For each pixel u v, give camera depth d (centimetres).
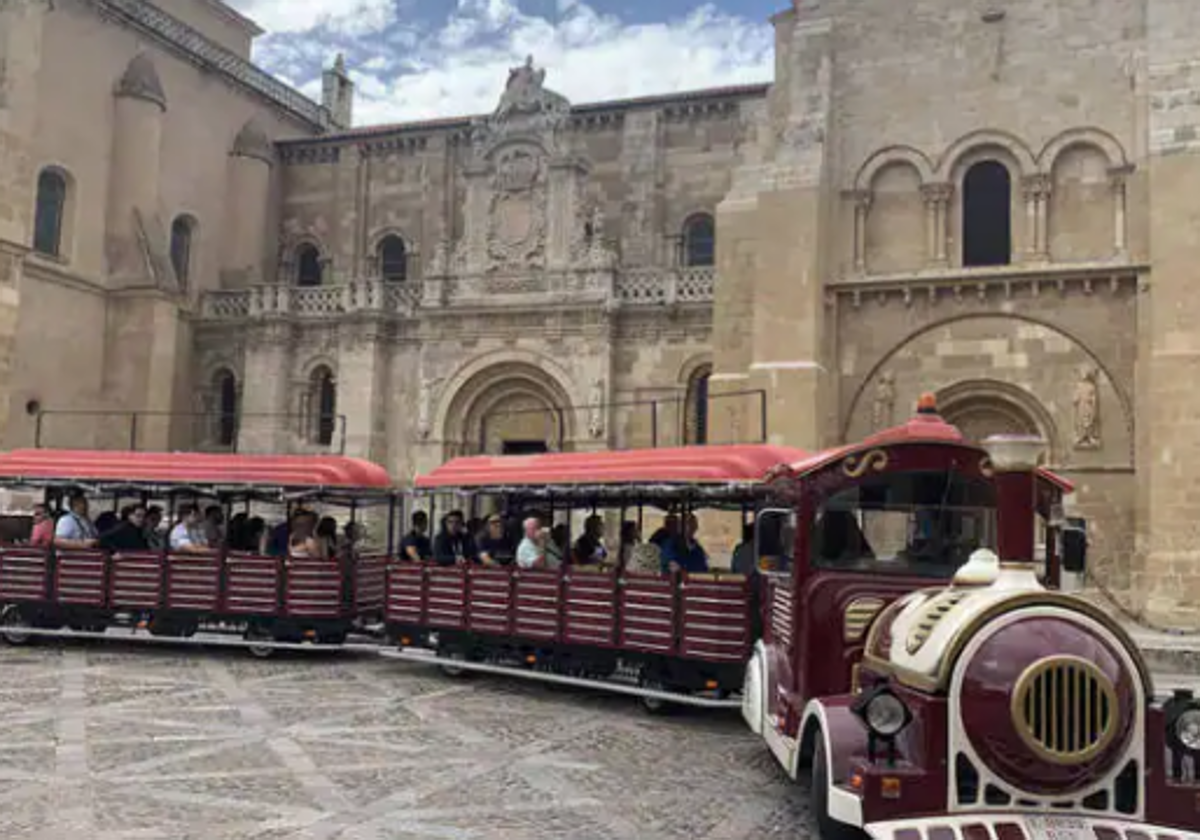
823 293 2730
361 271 4528
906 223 2758
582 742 1337
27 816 969
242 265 4497
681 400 3434
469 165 3744
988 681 742
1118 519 2494
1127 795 747
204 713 1446
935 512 1075
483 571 1770
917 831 726
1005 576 800
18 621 2064
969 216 2727
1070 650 740
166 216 4212
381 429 3828
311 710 1486
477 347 3634
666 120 4059
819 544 1070
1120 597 2467
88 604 2003
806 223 2700
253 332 4000
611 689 1562
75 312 3856
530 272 3622
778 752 1071
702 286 3478
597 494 1847
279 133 4859
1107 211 2600
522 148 3678
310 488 1967
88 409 3897
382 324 3850
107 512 2242
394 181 4541
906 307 2709
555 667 1698
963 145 2705
